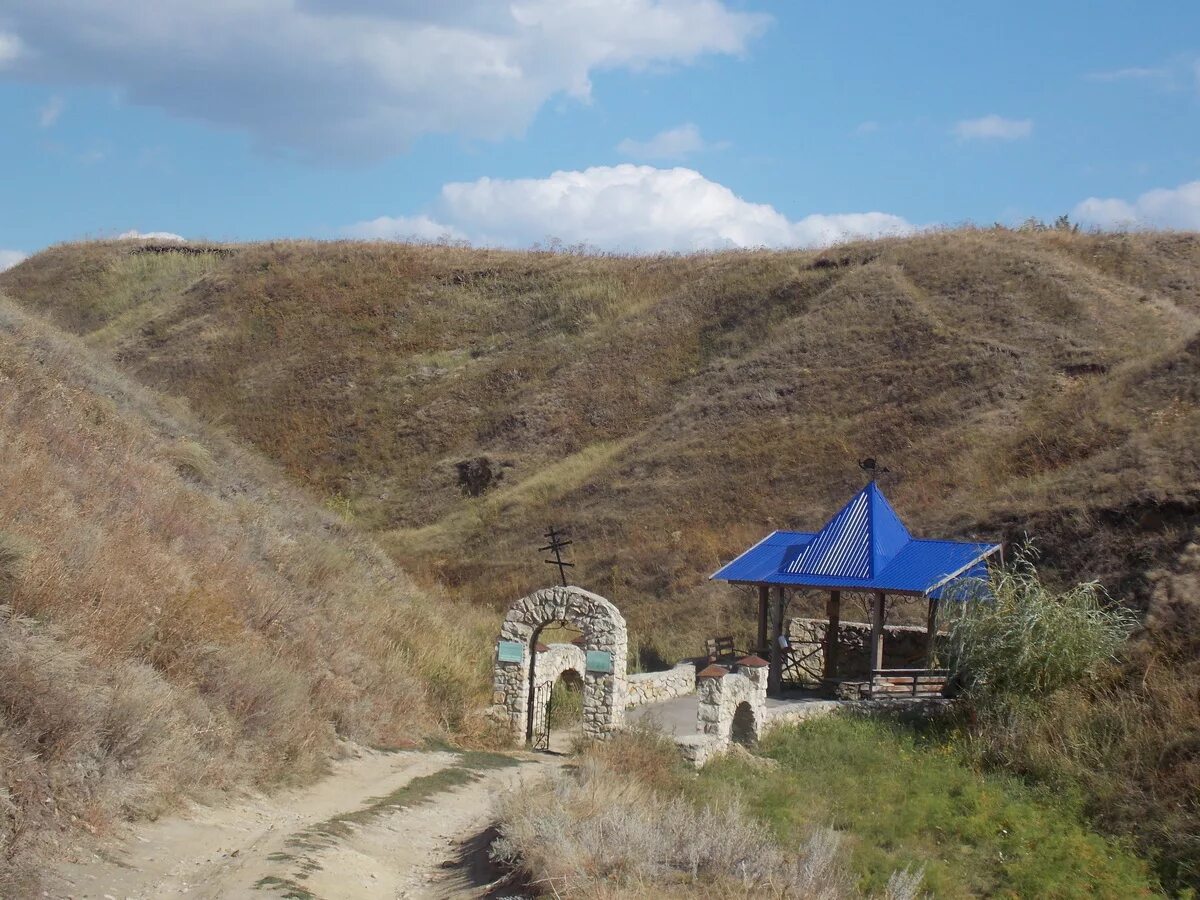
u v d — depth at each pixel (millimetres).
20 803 8523
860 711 22359
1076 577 26234
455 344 61281
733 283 56438
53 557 12805
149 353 64125
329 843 10727
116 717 10422
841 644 28859
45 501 14539
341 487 51438
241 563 18781
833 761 19266
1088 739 18922
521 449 50188
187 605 14602
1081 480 29938
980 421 38188
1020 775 18750
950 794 17797
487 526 43781
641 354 53781
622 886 9578
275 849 9984
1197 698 19094
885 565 25188
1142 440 30406
